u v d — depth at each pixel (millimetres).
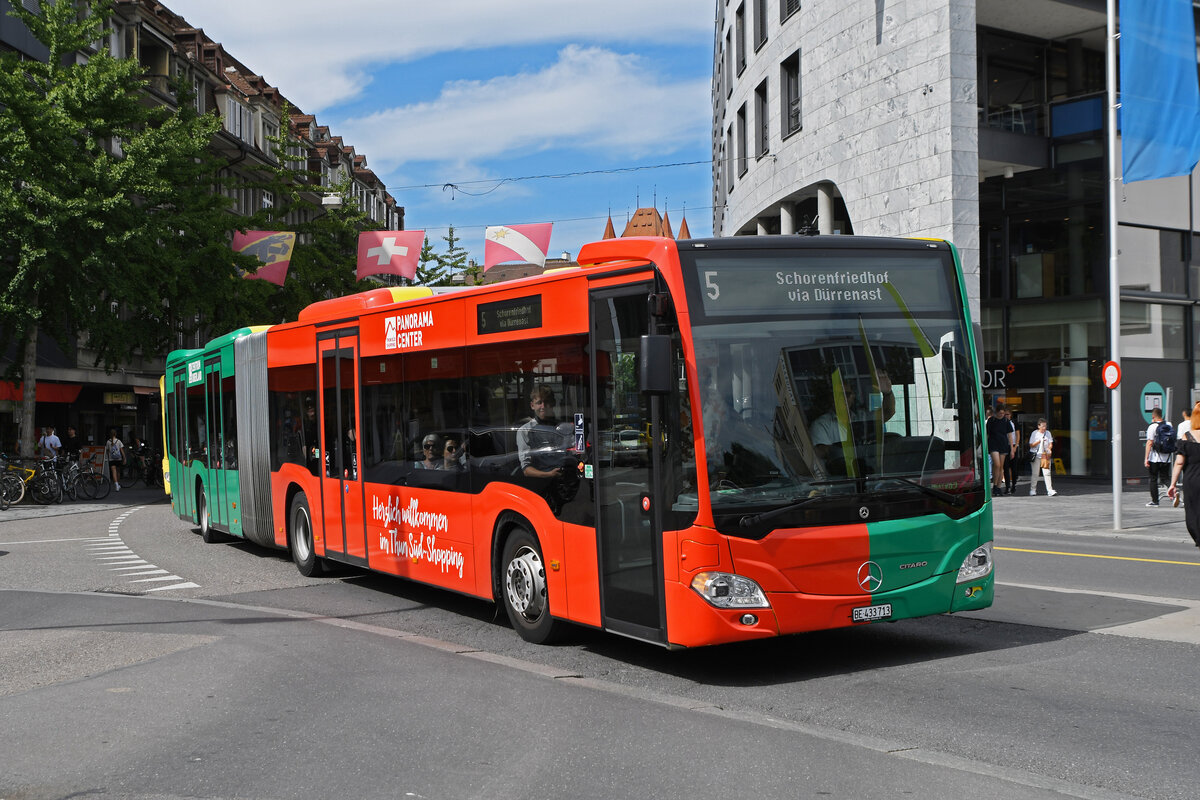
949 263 8328
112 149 37781
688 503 7363
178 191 32031
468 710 6852
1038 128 28141
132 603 11891
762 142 33344
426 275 60844
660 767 5570
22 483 29094
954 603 7902
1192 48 19016
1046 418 28484
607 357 8133
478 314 9844
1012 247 28828
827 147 27672
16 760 5957
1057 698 6801
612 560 8078
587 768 5586
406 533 11188
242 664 8398
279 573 14375
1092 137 27344
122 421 47406
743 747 5891
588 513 8328
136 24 48250
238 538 19234
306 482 13711
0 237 27641
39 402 40781
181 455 20047
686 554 7352
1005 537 17172
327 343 13000
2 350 29953
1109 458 27391
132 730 6543
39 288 28203
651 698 7105
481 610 11062
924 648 8453
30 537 20328
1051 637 8664
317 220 44969
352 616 10852
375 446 11852
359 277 33562
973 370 8211
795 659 8273
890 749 5801
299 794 5289
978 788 5125
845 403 7707
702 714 6645
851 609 7500
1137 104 18609
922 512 7801
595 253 8320
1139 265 27641
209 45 58875
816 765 5539
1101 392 27484
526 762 5715
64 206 27625
